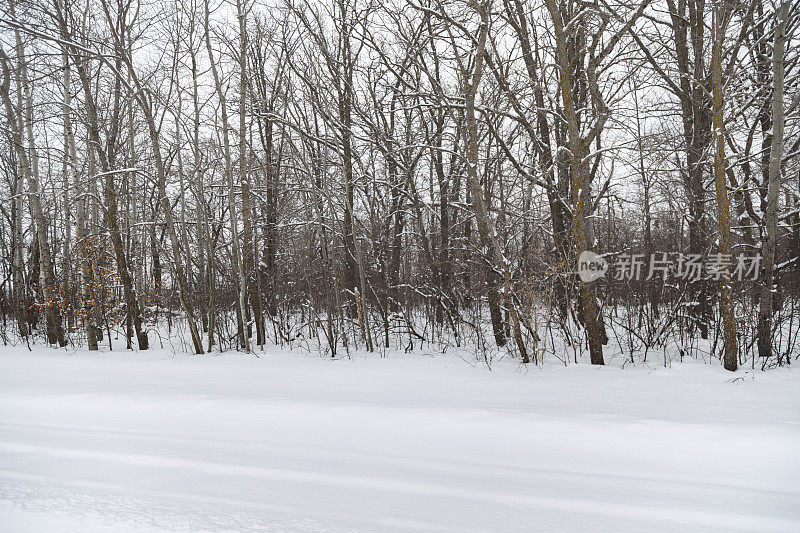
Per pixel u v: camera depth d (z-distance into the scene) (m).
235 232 13.59
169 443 5.69
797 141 11.16
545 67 10.80
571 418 6.03
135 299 14.80
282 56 16.52
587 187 11.61
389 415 6.41
